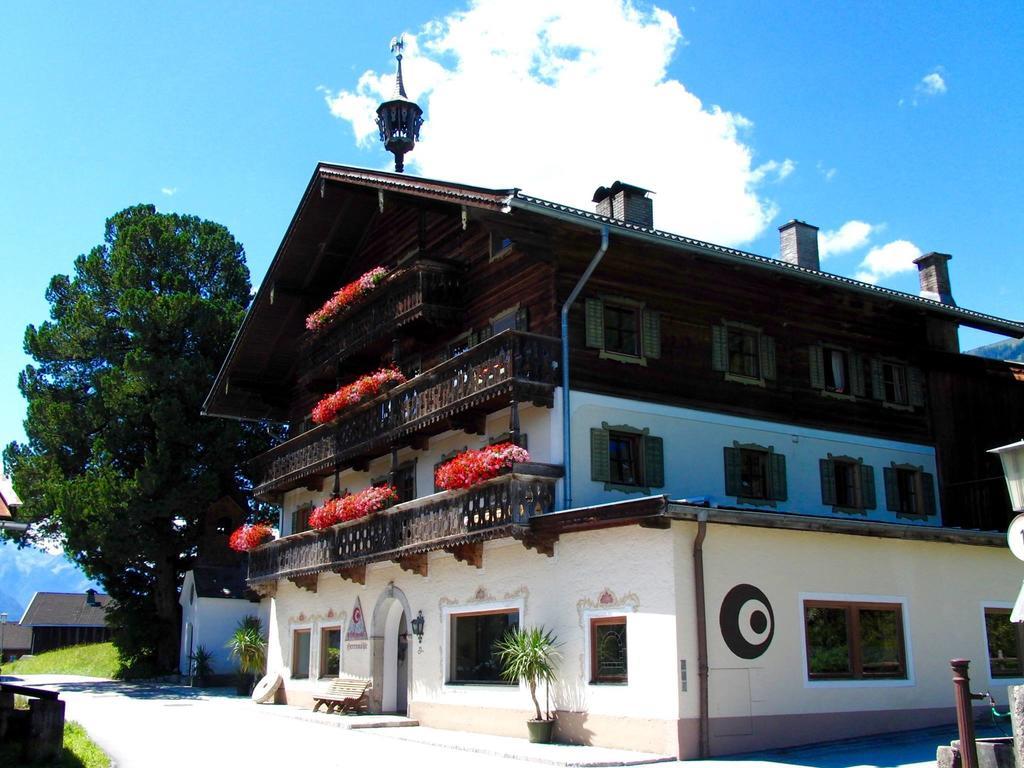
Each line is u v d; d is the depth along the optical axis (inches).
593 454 696.4
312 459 1003.9
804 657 598.9
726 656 566.9
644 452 723.4
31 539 1471.5
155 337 1422.2
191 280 1555.1
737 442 778.8
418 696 792.9
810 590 612.4
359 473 984.9
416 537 764.6
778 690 582.2
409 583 833.5
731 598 576.4
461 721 732.0
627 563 595.8
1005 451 405.7
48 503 1341.0
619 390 723.4
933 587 673.6
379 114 1036.5
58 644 2876.5
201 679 1360.7
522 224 701.3
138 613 1541.6
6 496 495.8
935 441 916.6
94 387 1466.5
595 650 614.2
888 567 654.5
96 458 1368.1
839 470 854.5
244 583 1528.1
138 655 1574.8
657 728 553.3
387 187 837.8
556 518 627.2
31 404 1443.2
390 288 867.4
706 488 751.7
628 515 569.9
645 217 817.5
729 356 800.3
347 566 876.0
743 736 561.0
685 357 767.7
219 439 1379.2
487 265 805.2
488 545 730.2
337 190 964.6
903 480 892.6
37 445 1470.2
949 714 655.1
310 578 1014.4
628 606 589.3
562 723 627.2
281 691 1067.3
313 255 1058.7
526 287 749.9
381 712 871.1
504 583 706.8
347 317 951.0
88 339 1486.2
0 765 465.4
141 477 1311.5
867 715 616.1
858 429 864.3
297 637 1063.0
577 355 709.9
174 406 1346.0
